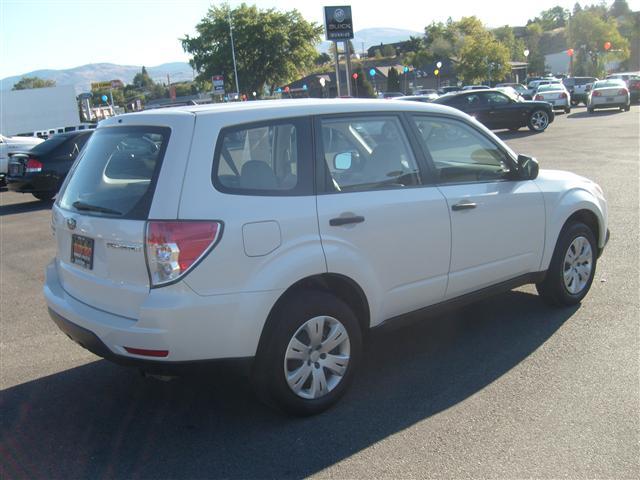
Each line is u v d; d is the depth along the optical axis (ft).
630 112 88.58
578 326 16.16
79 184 13.01
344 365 12.68
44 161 45.50
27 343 17.67
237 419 12.60
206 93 189.57
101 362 15.94
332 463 10.89
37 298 22.39
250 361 11.48
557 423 11.71
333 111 12.97
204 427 12.36
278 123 12.22
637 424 11.52
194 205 10.91
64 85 129.80
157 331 10.77
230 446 11.62
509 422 11.84
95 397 13.94
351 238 12.44
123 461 11.34
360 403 12.93
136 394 13.99
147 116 12.17
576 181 17.71
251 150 11.81
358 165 13.07
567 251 17.10
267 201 11.57
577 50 286.05
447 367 14.38
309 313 11.93
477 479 10.21
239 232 11.10
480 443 11.22
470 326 16.78
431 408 12.56
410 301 13.79
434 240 13.84
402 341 16.07
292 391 11.99
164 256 10.72
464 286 14.75
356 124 13.26
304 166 12.26
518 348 15.14
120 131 12.57
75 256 12.71
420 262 13.69
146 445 11.84
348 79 93.04
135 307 11.17
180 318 10.73
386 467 10.68
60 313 12.71
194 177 11.07
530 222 15.93
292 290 11.94
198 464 11.10
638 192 32.22
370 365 14.76
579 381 13.25
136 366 11.28
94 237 11.90
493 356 14.79
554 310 17.44
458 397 12.94
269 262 11.43
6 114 125.80
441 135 14.74
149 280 10.91
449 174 14.49
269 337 11.63
